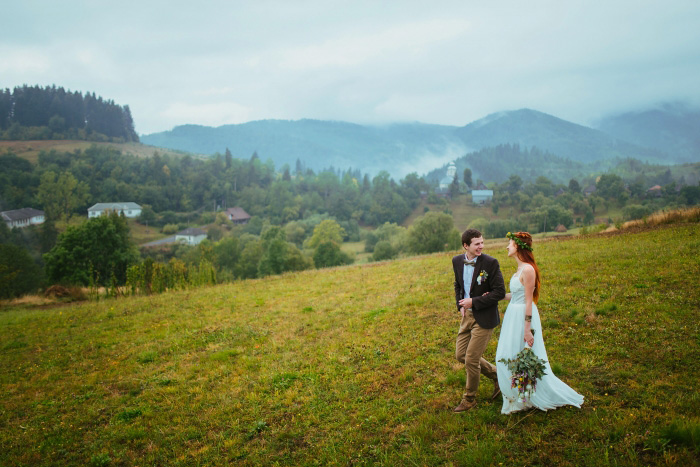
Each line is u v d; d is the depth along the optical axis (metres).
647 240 15.72
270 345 9.98
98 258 40.50
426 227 68.12
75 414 7.52
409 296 12.52
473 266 5.57
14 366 10.73
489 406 5.73
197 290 20.86
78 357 10.93
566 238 21.81
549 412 5.32
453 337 8.61
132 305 17.64
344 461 5.12
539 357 5.30
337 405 6.53
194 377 8.64
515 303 5.34
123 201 180.50
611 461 4.30
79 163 199.62
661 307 8.17
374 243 123.12
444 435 5.28
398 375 7.25
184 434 6.34
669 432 4.47
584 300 9.36
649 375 5.89
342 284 17.08
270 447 5.70
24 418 7.59
